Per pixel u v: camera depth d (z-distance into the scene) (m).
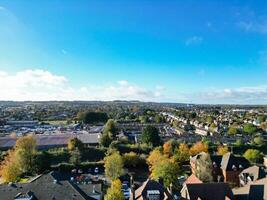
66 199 75.81
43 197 75.94
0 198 74.75
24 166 126.50
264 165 138.75
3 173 114.94
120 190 90.00
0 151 162.12
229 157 115.50
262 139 197.12
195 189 74.75
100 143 176.50
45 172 128.38
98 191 85.06
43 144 179.12
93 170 136.75
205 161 114.81
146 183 75.19
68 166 135.88
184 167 136.75
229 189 75.19
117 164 119.56
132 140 198.88
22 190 77.38
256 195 74.50
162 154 143.88
